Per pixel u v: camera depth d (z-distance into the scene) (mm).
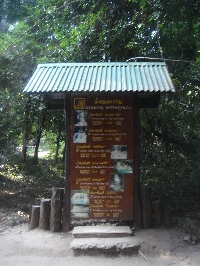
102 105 3674
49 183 6672
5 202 4984
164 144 6891
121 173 3689
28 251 3316
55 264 3082
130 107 3674
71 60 5496
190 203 4598
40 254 3264
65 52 5578
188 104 5031
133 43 4859
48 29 6520
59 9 6219
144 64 3881
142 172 6207
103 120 3678
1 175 6613
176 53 5066
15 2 9523
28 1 9539
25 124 6441
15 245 3430
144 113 6461
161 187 5270
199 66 4715
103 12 5328
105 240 3324
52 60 5684
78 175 3693
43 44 6504
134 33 5047
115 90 3264
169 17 4426
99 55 5340
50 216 3750
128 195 3689
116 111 3676
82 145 3689
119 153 3684
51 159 11133
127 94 3662
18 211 4512
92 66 3877
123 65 3875
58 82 3461
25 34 6266
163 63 3906
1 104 5371
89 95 3672
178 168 6328
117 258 3176
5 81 5734
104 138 3680
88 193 3689
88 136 3680
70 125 3689
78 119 3684
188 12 4418
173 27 4629
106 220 3684
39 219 3822
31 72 5898
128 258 3174
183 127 6141
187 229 3717
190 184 5344
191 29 4738
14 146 6180
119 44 5250
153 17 4426
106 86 3350
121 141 3684
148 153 6789
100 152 3686
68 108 3693
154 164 6719
